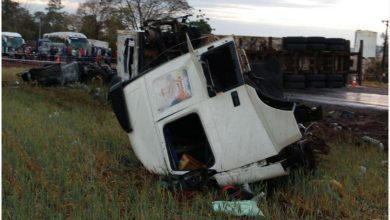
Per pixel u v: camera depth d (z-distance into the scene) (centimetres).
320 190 654
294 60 2006
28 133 953
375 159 896
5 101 1484
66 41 5044
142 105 689
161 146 677
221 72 654
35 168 704
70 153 801
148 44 1254
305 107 748
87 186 632
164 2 4656
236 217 564
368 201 645
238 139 636
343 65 2166
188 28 1078
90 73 2056
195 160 688
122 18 4975
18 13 8375
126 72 1473
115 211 541
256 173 632
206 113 645
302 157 711
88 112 1376
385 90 2061
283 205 616
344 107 1462
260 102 638
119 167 771
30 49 4894
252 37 1934
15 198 569
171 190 655
